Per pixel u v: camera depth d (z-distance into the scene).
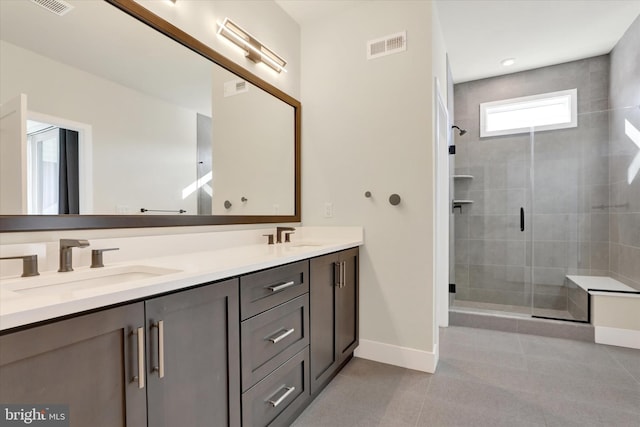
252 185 2.14
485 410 1.69
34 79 1.12
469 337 2.77
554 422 1.58
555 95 3.44
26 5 1.11
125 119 1.41
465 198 3.75
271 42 2.27
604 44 3.06
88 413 0.77
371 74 2.32
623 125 2.87
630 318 2.53
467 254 3.74
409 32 2.19
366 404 1.75
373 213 2.31
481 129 3.74
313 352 1.74
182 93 1.67
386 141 2.27
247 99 2.08
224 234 1.87
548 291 3.32
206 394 1.08
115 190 1.37
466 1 2.41
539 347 2.53
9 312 0.63
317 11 2.43
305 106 2.58
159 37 1.55
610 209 3.07
